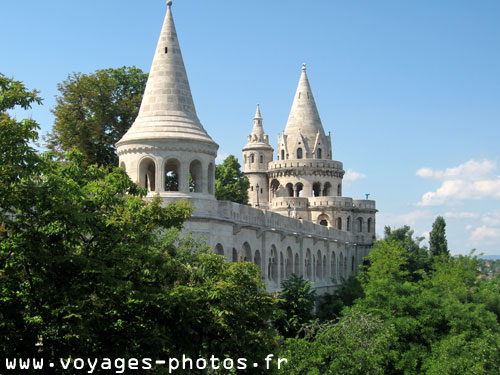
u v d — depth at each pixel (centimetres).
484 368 4566
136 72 6600
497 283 9662
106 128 6216
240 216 4881
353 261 10175
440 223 11488
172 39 4656
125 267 2461
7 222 2197
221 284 2581
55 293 2200
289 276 6412
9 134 2188
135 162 4412
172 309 2416
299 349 3853
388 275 8025
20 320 2172
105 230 2495
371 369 3922
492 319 5644
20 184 2269
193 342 2502
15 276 2202
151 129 4419
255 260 5388
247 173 11531
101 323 2259
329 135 11556
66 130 5775
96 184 2608
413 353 4869
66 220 2250
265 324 2797
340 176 11206
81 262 2238
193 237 4219
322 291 7519
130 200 2750
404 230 10119
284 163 11050
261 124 11731
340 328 4150
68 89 5916
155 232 3478
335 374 3797
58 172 2567
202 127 4609
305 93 11406
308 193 10931
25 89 2292
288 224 6228
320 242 7712
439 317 5144
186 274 2880
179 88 4581
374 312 5281
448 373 4488
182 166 4384
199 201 4331
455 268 8456
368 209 10638
